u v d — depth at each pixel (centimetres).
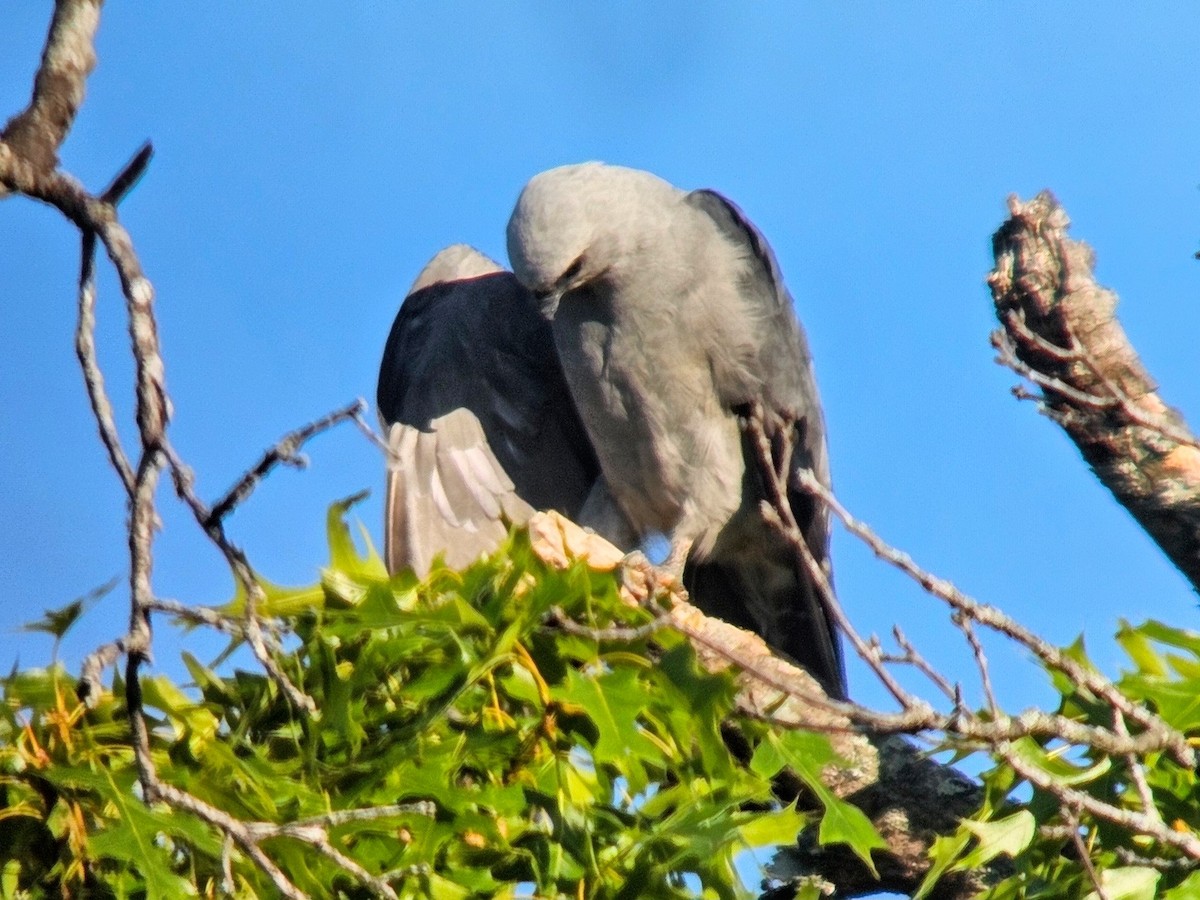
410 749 650
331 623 683
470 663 680
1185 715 709
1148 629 740
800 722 698
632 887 658
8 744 629
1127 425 950
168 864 605
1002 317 988
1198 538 938
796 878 859
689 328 1220
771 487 1226
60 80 587
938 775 873
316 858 629
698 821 660
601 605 715
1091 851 693
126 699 586
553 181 1200
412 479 1262
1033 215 992
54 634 637
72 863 612
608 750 664
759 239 1234
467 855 662
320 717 662
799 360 1252
